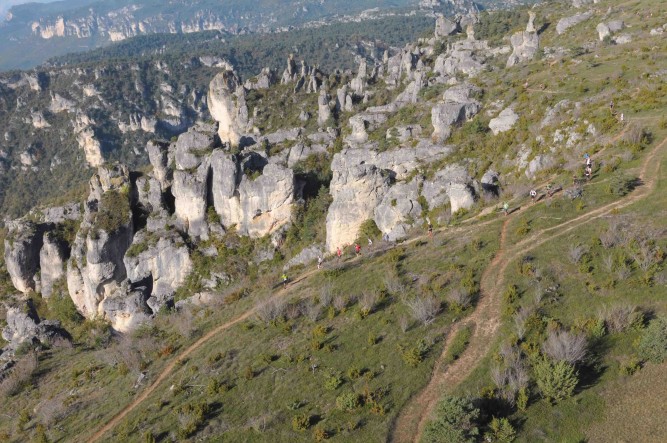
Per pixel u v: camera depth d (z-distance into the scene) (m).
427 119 101.31
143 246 102.00
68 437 51.91
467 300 47.97
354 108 121.88
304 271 76.62
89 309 106.69
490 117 90.19
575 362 36.81
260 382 47.28
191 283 98.31
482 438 33.91
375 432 37.44
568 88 85.06
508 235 56.91
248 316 64.19
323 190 101.62
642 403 33.41
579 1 137.50
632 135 62.44
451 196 75.12
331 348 48.56
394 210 84.31
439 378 40.88
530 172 70.88
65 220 120.62
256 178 99.44
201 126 139.38
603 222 51.25
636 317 38.28
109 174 112.00
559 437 33.06
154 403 50.47
